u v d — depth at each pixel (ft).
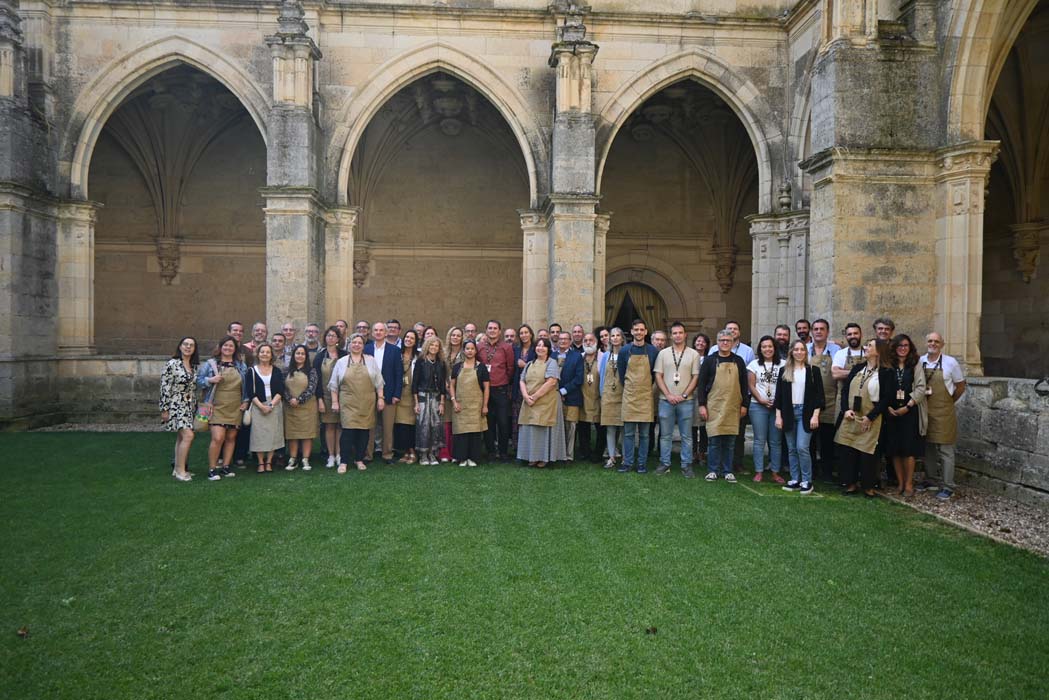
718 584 18.63
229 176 68.90
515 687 13.53
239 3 49.60
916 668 14.38
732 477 30.89
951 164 33.01
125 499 26.96
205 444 40.37
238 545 21.52
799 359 29.30
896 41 33.91
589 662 14.51
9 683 13.53
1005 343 57.67
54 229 50.26
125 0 49.42
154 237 67.97
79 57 50.16
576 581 18.75
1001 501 27.43
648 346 32.89
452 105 63.16
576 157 47.06
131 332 68.33
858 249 33.88
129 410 50.70
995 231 58.44
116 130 65.31
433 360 34.37
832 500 27.66
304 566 19.75
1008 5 33.94
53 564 19.80
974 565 20.18
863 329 33.94
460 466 33.71
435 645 15.17
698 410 34.53
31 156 47.73
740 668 14.33
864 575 19.36
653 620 16.48
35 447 38.86
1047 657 14.89
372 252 69.72
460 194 70.33
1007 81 52.13
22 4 49.11
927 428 28.60
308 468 32.96
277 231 46.16
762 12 51.47
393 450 36.04
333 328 34.30
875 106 33.99
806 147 49.01
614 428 33.71
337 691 13.35
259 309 69.21
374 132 66.13
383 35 50.65
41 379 48.47
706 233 71.56
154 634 15.61
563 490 28.76
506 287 70.85
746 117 51.55
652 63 51.06
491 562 20.11
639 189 71.26
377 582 18.61
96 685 13.50
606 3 51.26
